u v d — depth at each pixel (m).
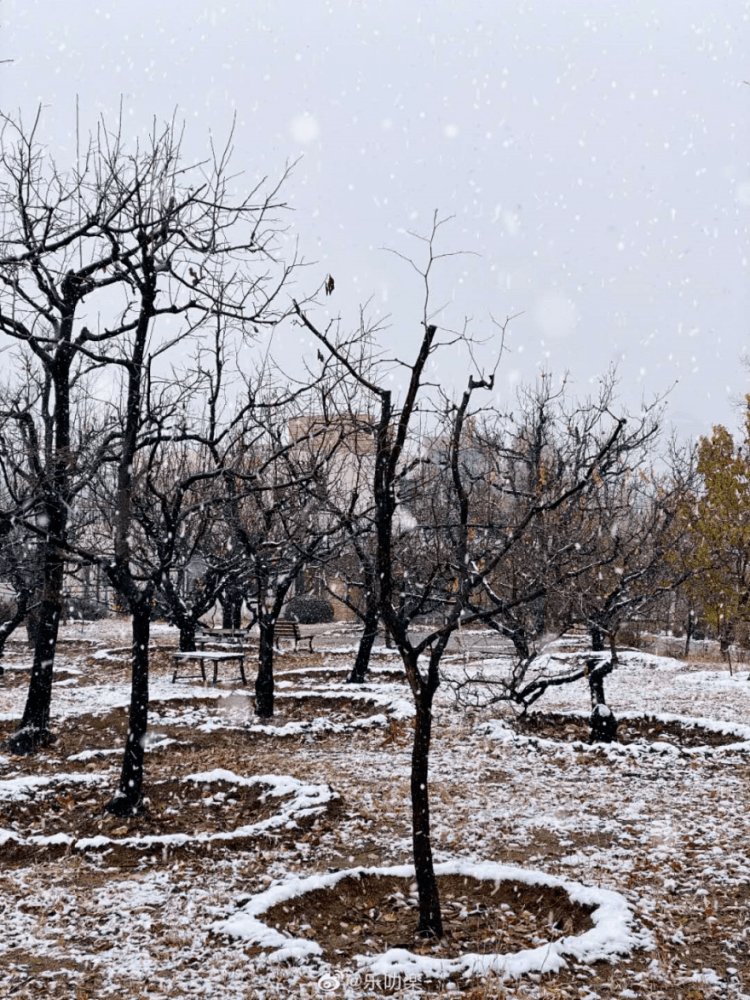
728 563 20.89
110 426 11.57
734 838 8.62
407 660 6.56
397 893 7.14
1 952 6.09
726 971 5.84
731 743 12.91
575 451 13.52
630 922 6.49
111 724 14.38
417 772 6.50
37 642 12.73
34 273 10.76
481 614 6.67
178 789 10.35
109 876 7.64
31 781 10.22
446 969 5.77
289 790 9.98
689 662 22.91
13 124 10.90
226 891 7.24
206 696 16.67
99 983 5.63
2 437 10.97
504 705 15.30
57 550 11.12
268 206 9.90
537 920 6.77
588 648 22.23
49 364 11.60
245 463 12.94
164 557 9.20
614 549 11.16
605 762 11.89
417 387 6.46
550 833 8.88
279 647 25.09
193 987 5.58
